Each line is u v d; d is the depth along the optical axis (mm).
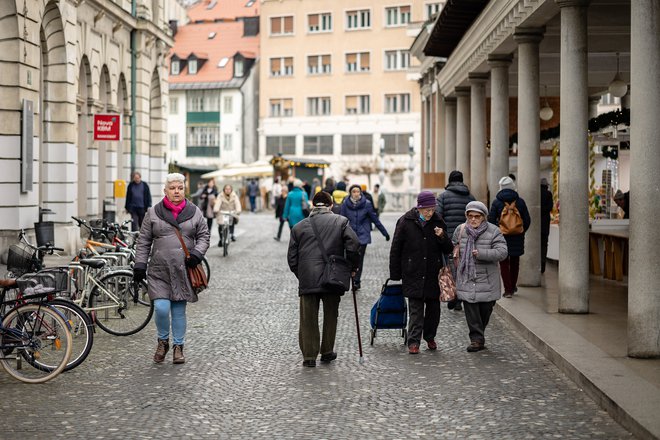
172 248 11219
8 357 10125
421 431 8031
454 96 33125
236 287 19250
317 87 85000
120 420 8438
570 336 12016
